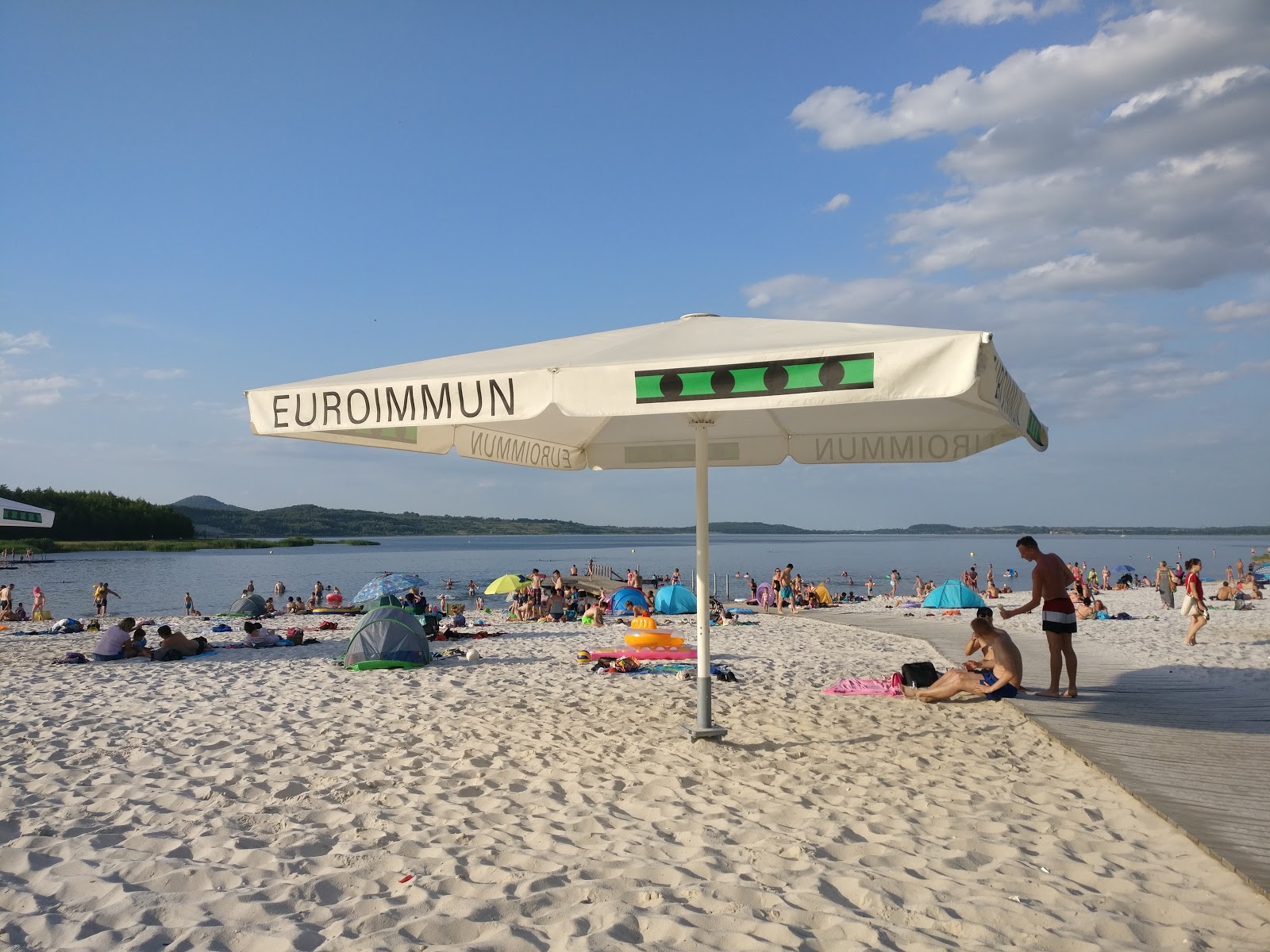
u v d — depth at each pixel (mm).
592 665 12164
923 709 8414
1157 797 5238
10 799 5367
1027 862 4242
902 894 3816
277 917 3557
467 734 7438
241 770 6184
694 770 6098
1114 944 3336
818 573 75312
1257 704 8453
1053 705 8398
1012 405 4789
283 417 5109
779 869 4121
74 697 9648
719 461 7953
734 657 13336
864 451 7461
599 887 3873
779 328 5645
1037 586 8977
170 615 33375
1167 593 25125
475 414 4676
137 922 3484
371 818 5008
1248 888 3914
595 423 7656
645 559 115000
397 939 3295
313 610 27922
